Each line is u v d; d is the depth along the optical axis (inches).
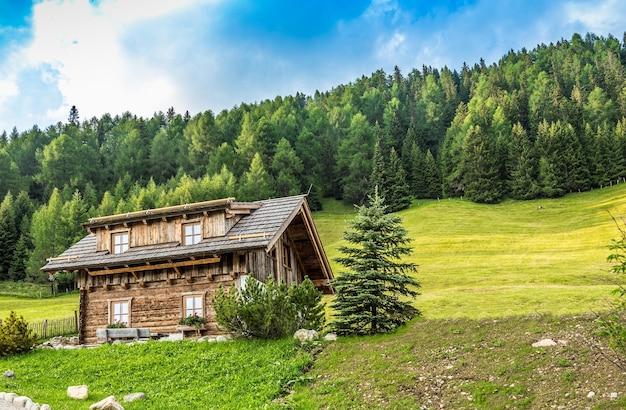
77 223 3577.8
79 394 727.7
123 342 1037.8
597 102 5595.5
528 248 2568.9
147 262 1119.6
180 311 1104.8
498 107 5610.2
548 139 4566.9
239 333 952.9
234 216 1172.5
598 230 2716.5
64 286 3257.9
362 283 981.2
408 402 647.1
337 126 6348.4
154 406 703.7
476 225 3299.7
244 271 1068.5
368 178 5064.0
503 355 716.7
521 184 4259.4
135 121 6830.7
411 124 6107.3
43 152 5679.1
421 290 1857.8
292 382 761.0
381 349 835.4
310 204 4800.7
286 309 943.7
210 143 5772.6
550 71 6983.3
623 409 533.6
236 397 726.5
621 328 558.6
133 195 4237.2
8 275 3513.8
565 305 1007.0
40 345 1130.7
